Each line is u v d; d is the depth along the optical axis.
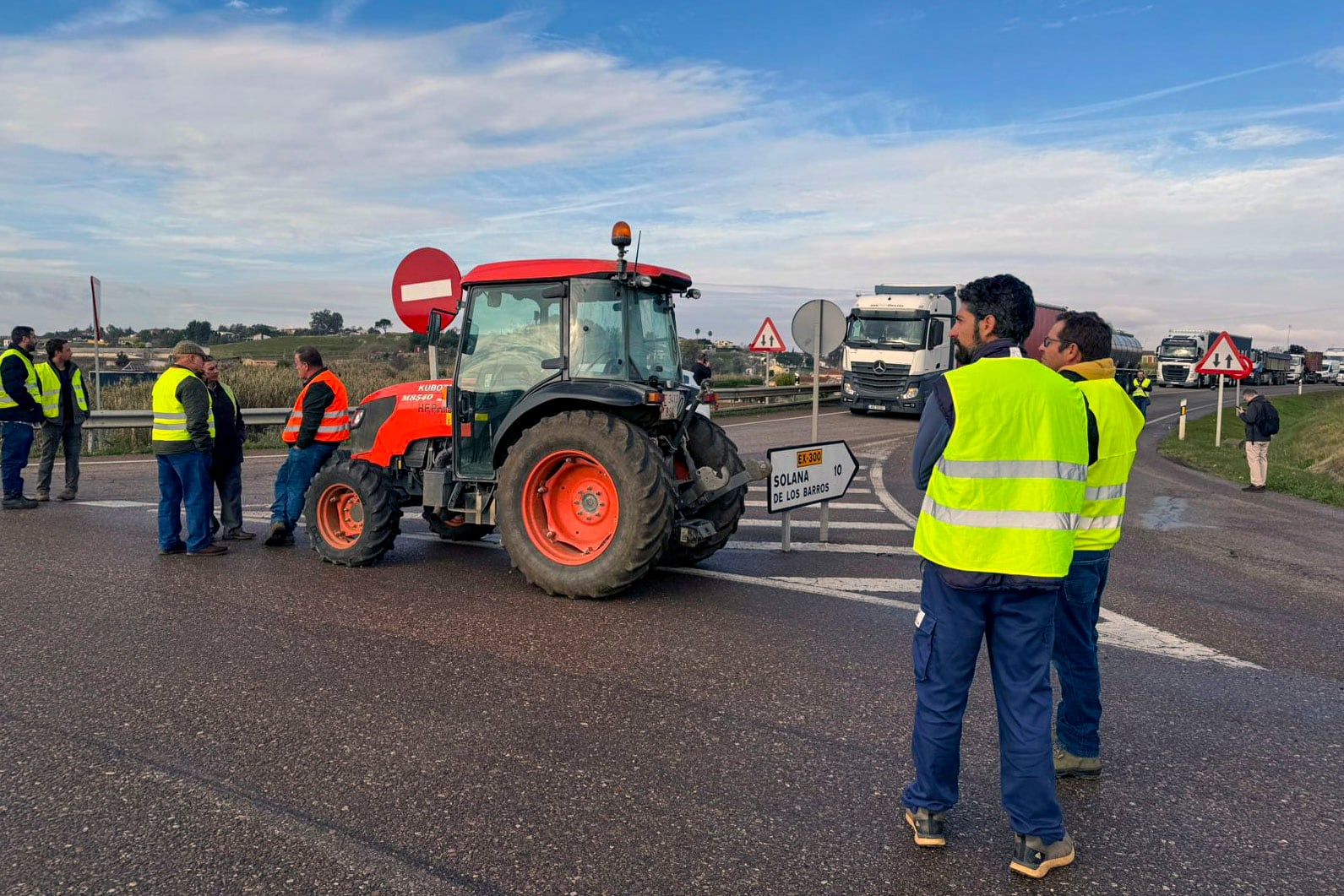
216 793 3.29
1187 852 3.01
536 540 6.15
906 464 14.23
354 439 7.59
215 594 6.05
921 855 2.95
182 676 4.47
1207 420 28.50
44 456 9.77
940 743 2.95
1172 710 4.25
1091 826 3.19
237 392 17.12
